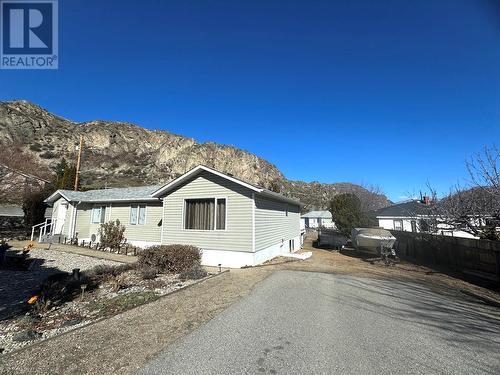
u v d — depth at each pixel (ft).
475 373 11.47
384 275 34.06
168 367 11.46
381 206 168.76
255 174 331.36
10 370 11.13
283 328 15.88
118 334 14.70
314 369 11.52
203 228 41.78
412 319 18.11
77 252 48.49
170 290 25.25
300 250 63.31
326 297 22.82
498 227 36.99
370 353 13.06
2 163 91.35
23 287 28.04
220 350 13.03
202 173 42.55
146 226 54.75
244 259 38.37
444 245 42.24
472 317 18.98
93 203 63.36
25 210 73.05
